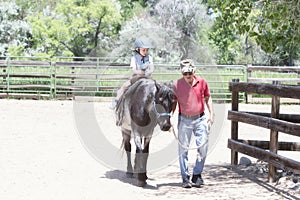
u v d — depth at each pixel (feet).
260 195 23.04
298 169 22.75
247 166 29.84
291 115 27.40
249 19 27.27
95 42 125.59
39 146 35.01
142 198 22.54
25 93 72.59
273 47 25.21
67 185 24.52
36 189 23.61
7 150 33.09
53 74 71.61
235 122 29.89
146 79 24.32
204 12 124.77
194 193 23.57
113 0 138.92
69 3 121.29
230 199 22.36
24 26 131.64
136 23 122.52
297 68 71.46
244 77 72.08
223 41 133.28
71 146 35.32
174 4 122.52
